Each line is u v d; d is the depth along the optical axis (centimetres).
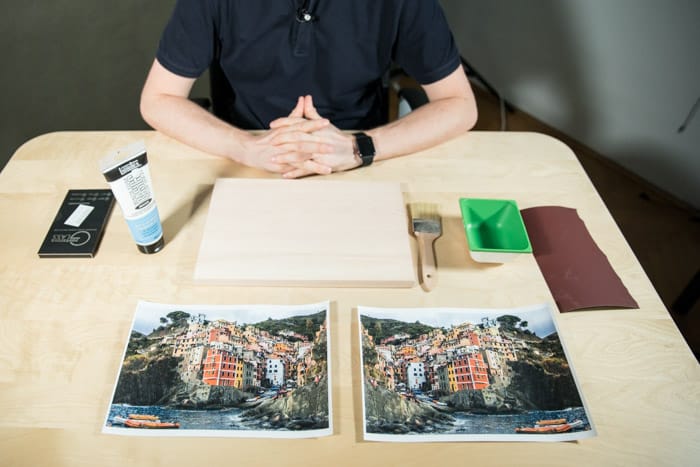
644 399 71
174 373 70
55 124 214
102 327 75
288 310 78
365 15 108
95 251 84
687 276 184
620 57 198
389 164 104
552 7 211
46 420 65
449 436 66
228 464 62
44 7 276
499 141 112
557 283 85
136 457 62
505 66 246
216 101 129
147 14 275
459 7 254
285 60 114
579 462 65
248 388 70
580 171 106
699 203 199
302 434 65
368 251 85
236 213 89
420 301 81
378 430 66
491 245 89
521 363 74
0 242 85
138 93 231
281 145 100
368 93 127
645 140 206
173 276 82
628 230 198
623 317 81
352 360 73
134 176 74
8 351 71
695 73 179
